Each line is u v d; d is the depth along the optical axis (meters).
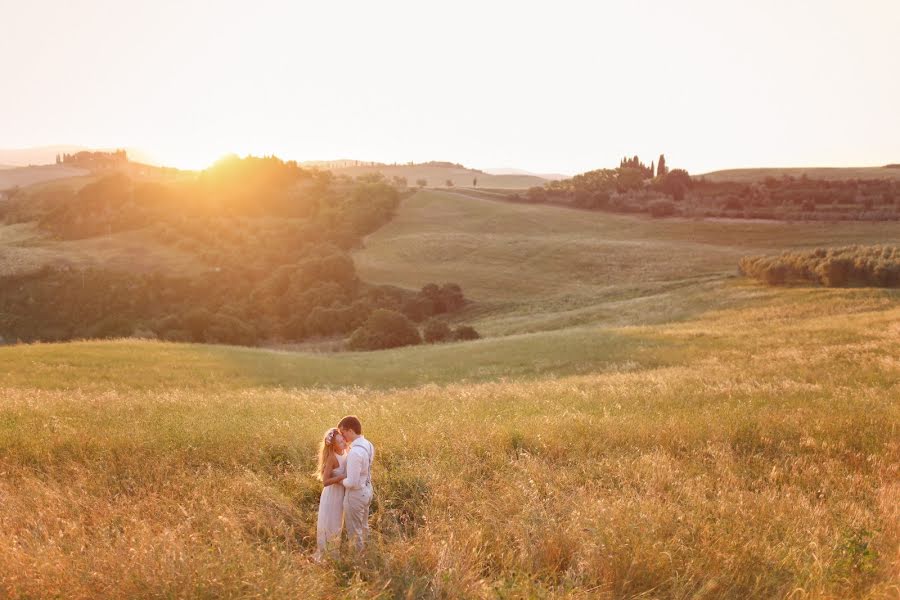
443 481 7.68
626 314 60.25
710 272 101.38
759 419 11.05
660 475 7.95
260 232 160.88
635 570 5.33
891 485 7.89
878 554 5.83
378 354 44.94
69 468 8.02
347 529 6.43
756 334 34.34
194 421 10.67
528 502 6.85
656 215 157.25
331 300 107.00
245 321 103.00
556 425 10.52
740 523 6.41
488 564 5.73
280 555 5.39
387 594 4.92
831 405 12.51
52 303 123.12
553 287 104.38
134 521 6.04
